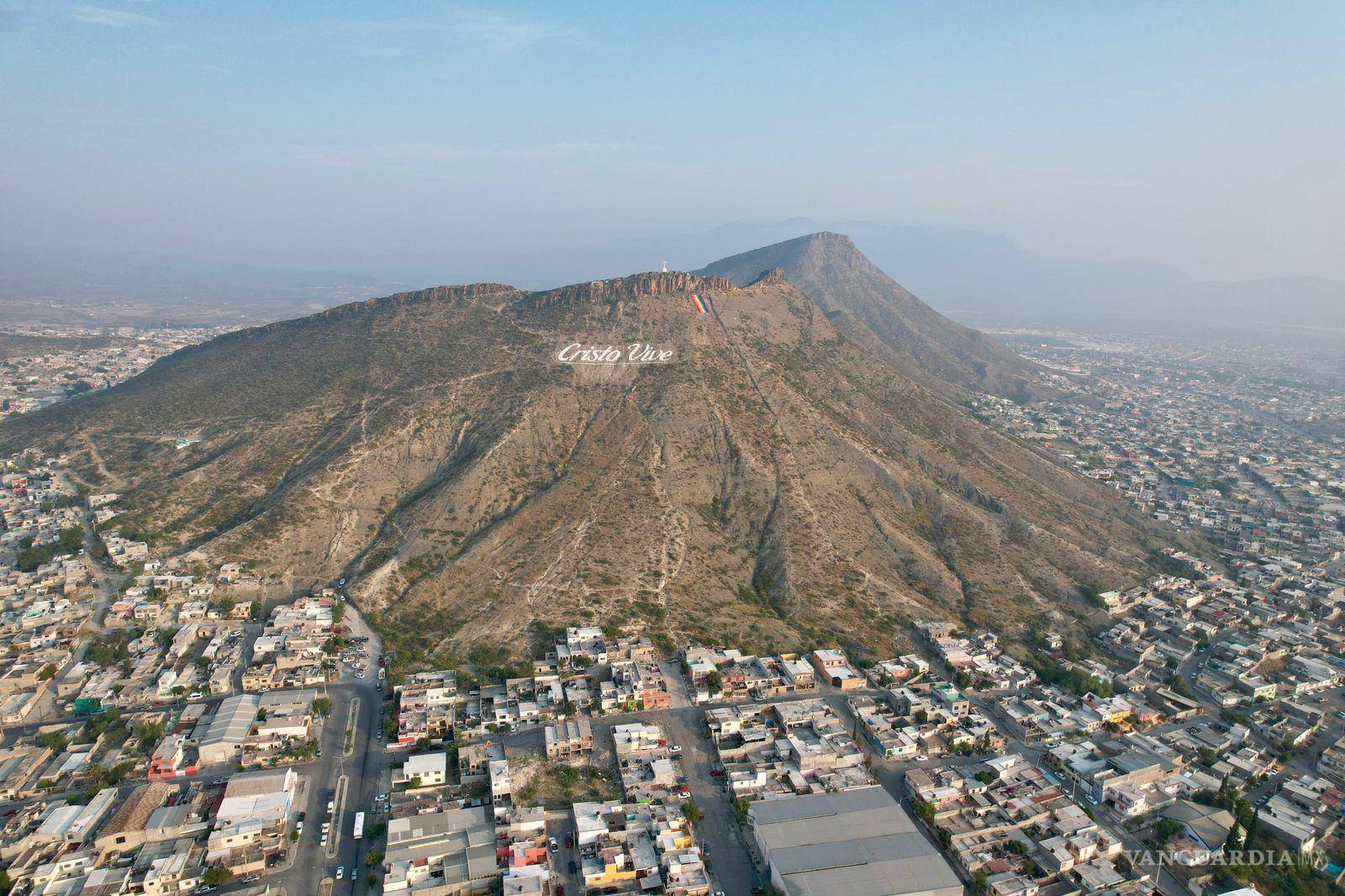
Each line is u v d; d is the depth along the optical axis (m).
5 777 147.88
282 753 157.75
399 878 124.81
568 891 126.44
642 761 158.25
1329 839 145.88
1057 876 132.62
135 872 125.81
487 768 154.50
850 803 143.88
